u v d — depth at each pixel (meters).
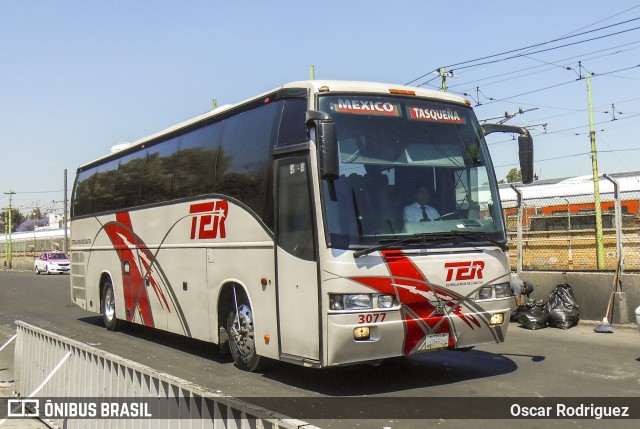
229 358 10.35
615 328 12.52
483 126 8.82
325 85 7.76
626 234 17.61
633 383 7.97
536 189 28.56
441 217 7.82
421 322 7.38
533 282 14.23
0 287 31.81
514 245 18.55
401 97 8.15
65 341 6.81
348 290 7.08
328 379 8.51
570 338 11.53
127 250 12.88
